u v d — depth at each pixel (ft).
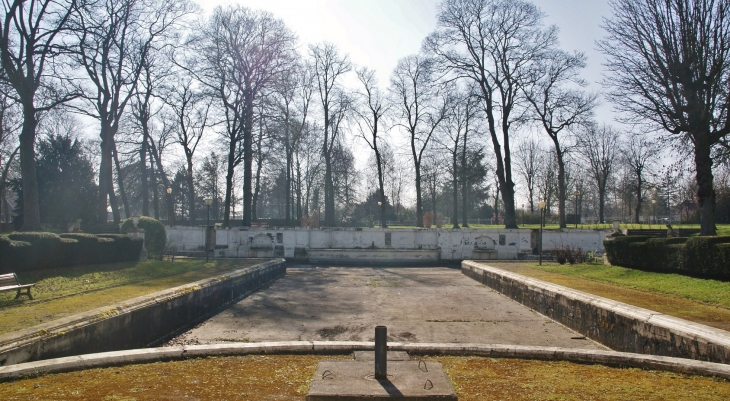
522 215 185.68
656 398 18.70
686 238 48.44
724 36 58.34
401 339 35.65
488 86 108.58
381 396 14.58
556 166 186.80
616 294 39.42
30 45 65.82
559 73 109.50
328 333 37.40
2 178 128.98
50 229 108.06
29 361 22.33
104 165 92.68
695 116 60.03
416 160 139.64
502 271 62.75
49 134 132.16
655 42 63.10
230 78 100.99
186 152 132.05
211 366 23.66
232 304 50.93
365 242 103.40
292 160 167.22
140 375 21.62
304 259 102.99
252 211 178.19
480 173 148.87
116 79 92.43
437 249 100.42
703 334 24.52
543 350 26.32
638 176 175.01
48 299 34.76
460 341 35.27
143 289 40.63
